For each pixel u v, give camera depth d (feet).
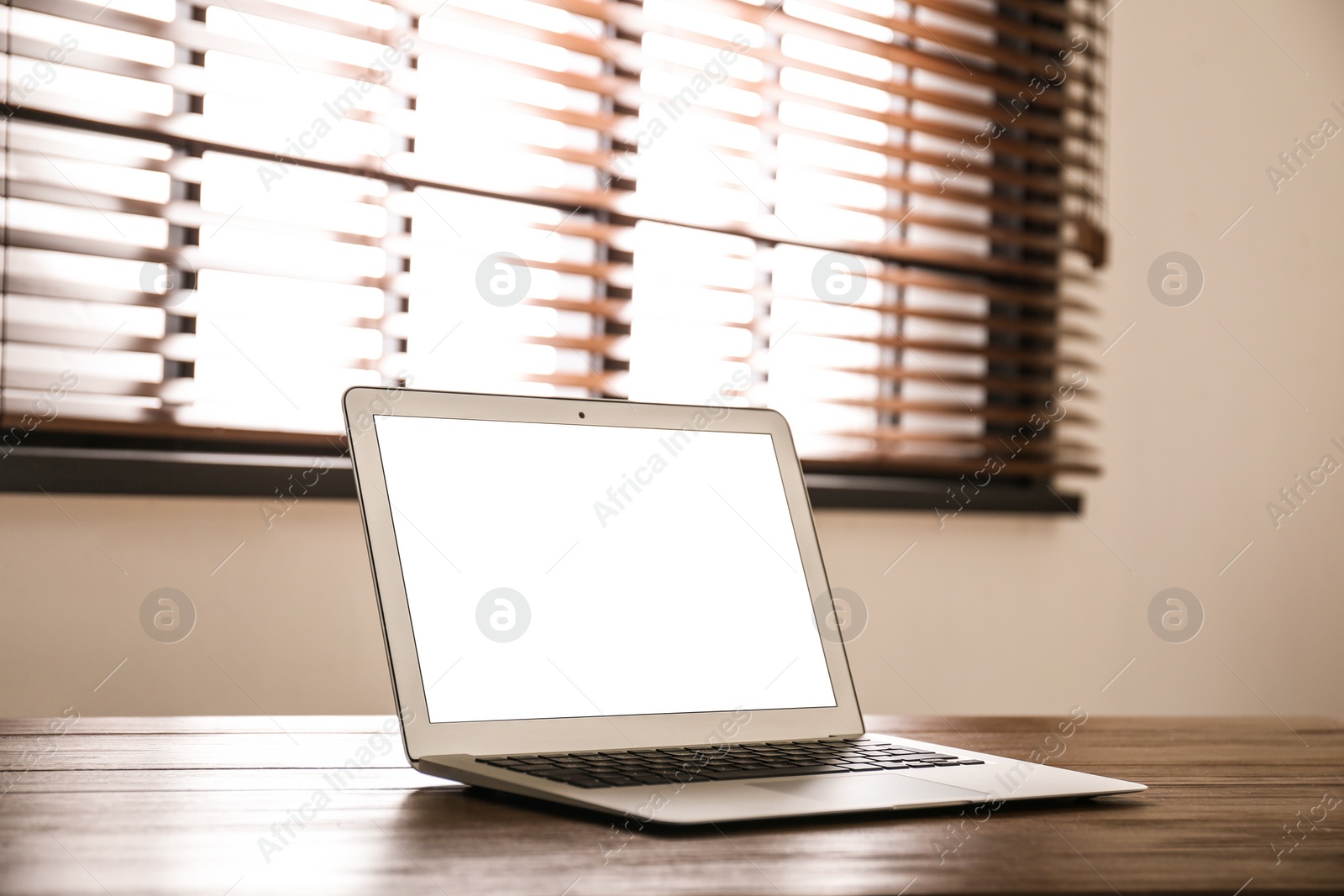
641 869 1.67
